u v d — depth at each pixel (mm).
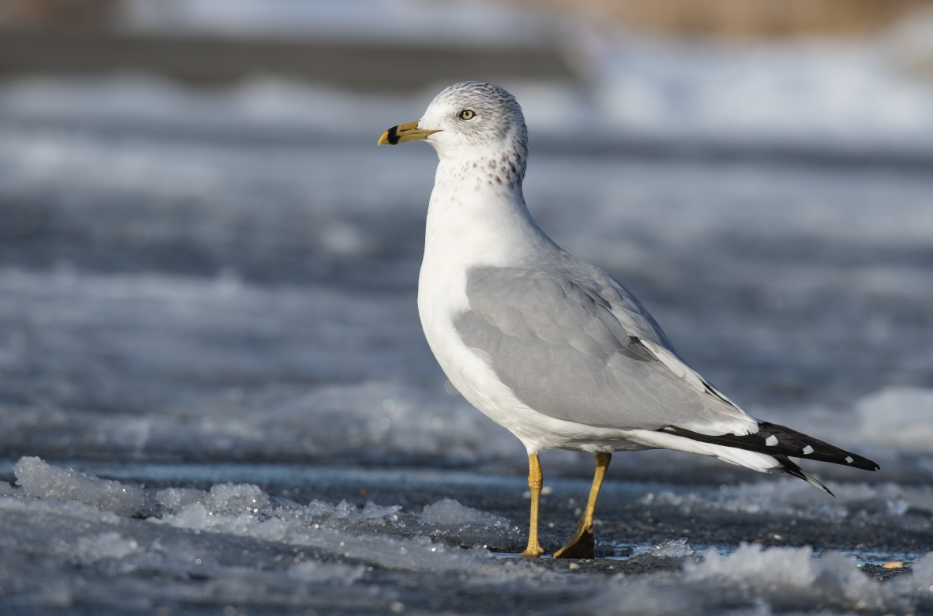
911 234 25062
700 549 7180
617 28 70500
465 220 7340
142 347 12273
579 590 5719
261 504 7195
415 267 18281
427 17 63156
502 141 7395
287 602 5262
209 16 59594
